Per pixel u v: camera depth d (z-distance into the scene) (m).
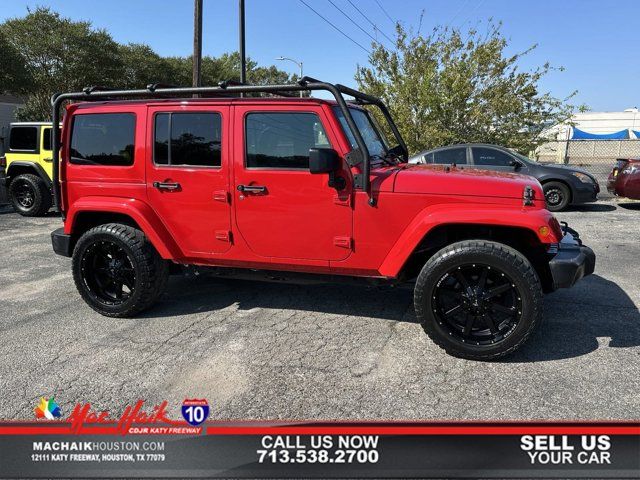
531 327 3.22
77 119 4.25
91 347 3.71
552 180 10.20
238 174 3.78
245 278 4.16
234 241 3.91
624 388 3.00
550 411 2.79
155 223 4.07
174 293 4.96
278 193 3.70
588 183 10.15
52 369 3.36
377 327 4.02
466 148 10.15
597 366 3.28
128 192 4.13
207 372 3.30
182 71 39.56
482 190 3.36
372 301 4.64
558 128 17.31
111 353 3.60
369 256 3.61
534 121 12.81
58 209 4.38
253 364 3.41
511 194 3.32
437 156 10.16
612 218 9.33
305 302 4.63
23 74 22.66
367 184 3.47
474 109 12.49
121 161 4.14
